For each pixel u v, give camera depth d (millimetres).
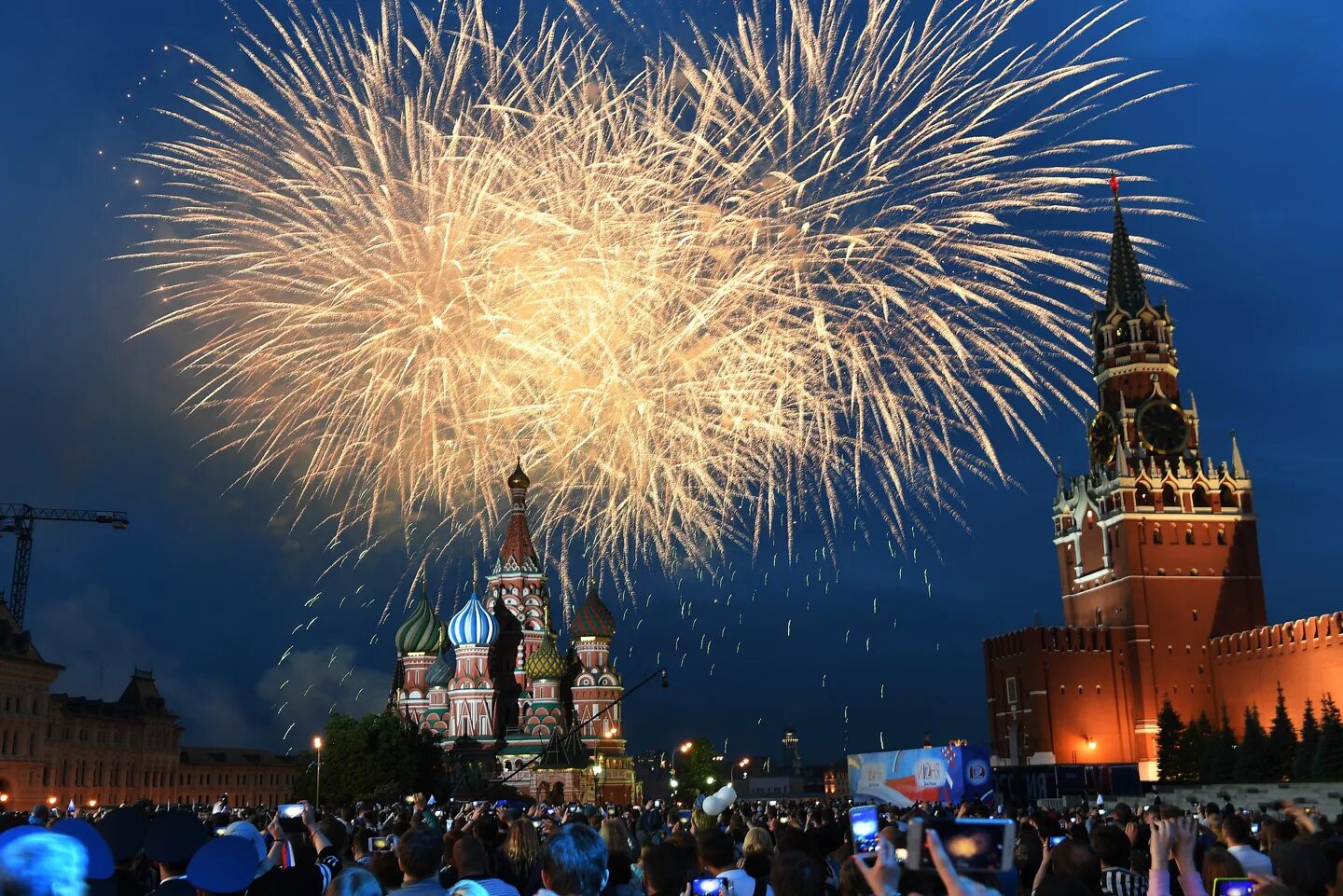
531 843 15531
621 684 141750
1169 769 133875
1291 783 95188
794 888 9062
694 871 15305
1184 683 146875
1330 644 127250
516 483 148250
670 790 180125
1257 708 137750
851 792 76500
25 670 137125
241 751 193625
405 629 148375
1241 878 11109
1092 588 158250
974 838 7668
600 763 132500
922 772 68250
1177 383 159250
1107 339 162000
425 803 38094
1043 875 13008
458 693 136750
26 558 153875
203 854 10023
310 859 12680
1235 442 155125
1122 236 165375
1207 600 149500
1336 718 107562
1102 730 147250
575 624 142875
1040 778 89438
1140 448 155000
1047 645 148500
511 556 145750
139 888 11633
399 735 115312
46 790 142375
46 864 6090
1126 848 14117
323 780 112875
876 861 8383
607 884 14398
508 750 133875
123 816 11453
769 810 43000
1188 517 151625
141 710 169000
